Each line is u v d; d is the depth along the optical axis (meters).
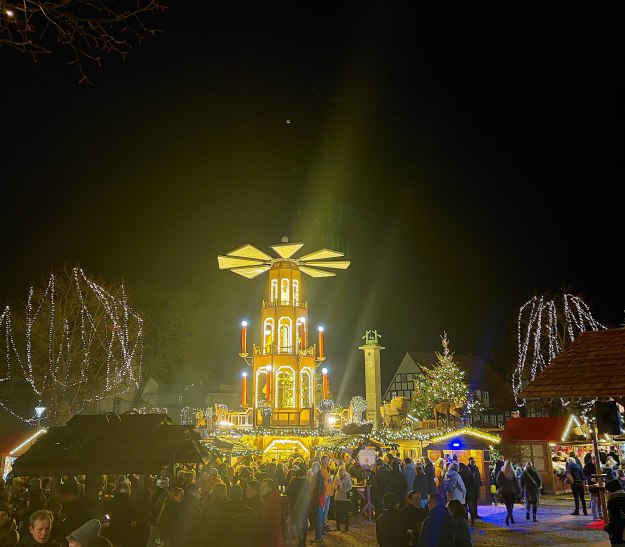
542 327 44.81
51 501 10.21
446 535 8.07
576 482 20.58
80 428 10.59
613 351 14.11
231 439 29.11
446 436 24.95
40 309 38.38
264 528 8.71
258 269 37.91
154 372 48.06
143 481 11.70
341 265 36.88
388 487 16.83
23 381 40.47
